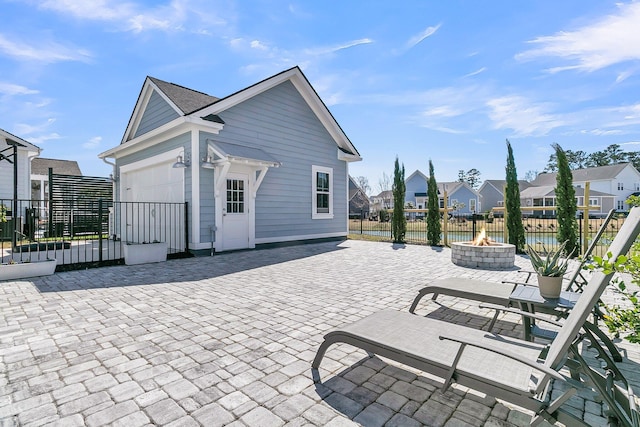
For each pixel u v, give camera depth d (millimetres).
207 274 6180
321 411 1998
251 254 8742
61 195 13445
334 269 6738
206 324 3512
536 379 1713
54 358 2699
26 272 5781
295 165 11047
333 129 12438
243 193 9344
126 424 1863
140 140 9578
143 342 3029
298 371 2500
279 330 3346
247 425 1857
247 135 9430
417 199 44625
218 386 2279
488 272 6422
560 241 8398
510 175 9203
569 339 1519
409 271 6527
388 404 2084
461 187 44281
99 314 3824
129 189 11555
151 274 6152
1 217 7859
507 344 2148
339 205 13000
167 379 2369
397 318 2645
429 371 1937
